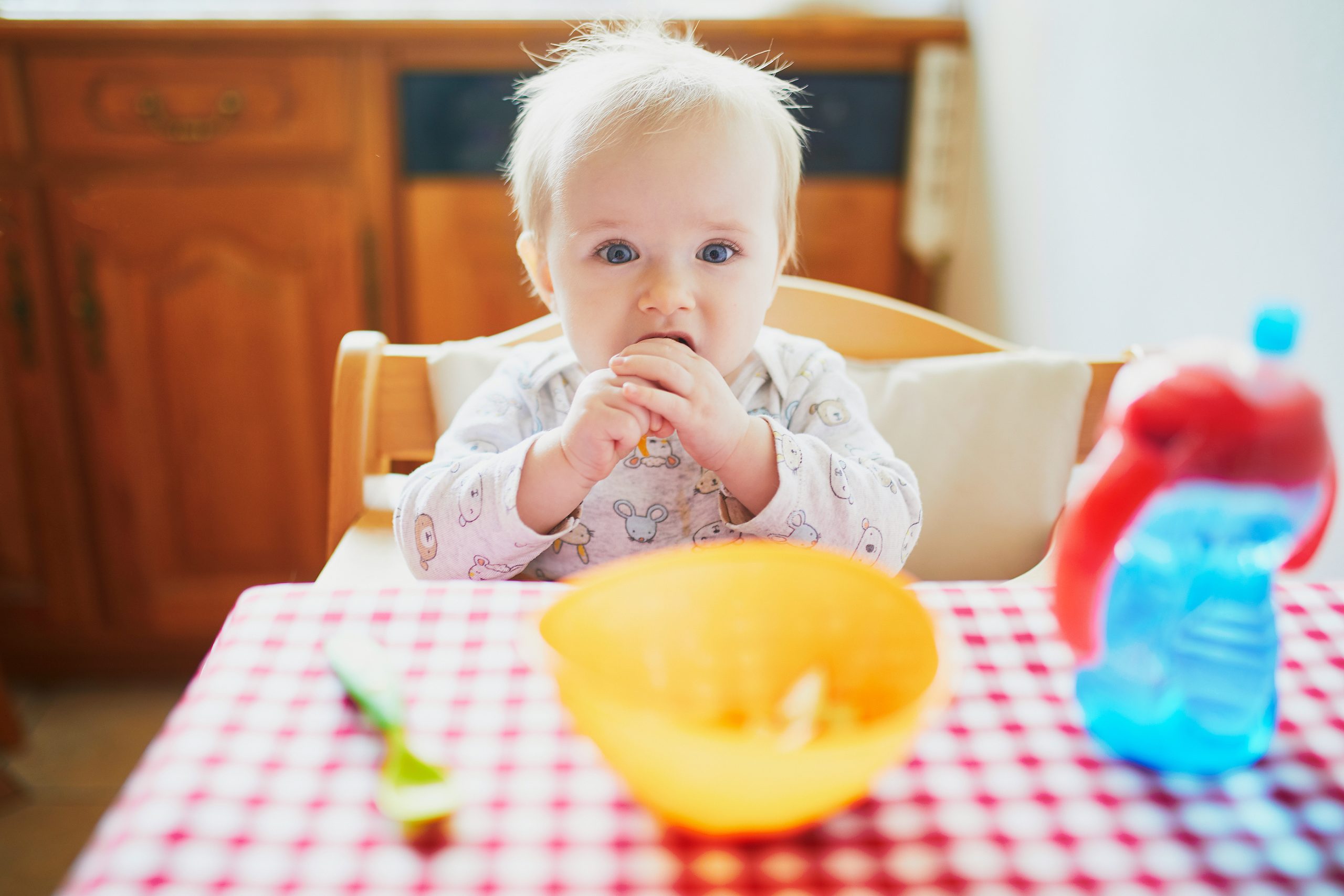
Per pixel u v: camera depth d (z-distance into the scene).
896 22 1.70
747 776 0.35
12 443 1.79
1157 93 1.16
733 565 0.47
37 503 1.83
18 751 1.71
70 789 1.61
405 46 1.65
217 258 1.73
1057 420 0.90
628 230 0.74
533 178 0.82
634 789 0.38
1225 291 1.03
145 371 1.78
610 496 0.84
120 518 1.85
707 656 0.48
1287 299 0.93
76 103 1.65
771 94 0.84
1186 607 0.41
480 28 1.62
